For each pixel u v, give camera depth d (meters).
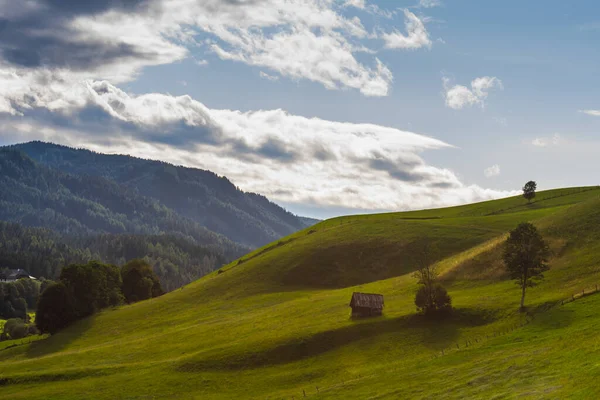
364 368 74.06
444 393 56.88
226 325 107.69
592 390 46.78
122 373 83.62
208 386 75.69
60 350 111.44
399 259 141.38
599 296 79.44
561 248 106.44
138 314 134.75
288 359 81.69
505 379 56.31
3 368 93.38
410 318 88.44
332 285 136.75
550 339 66.81
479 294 95.81
